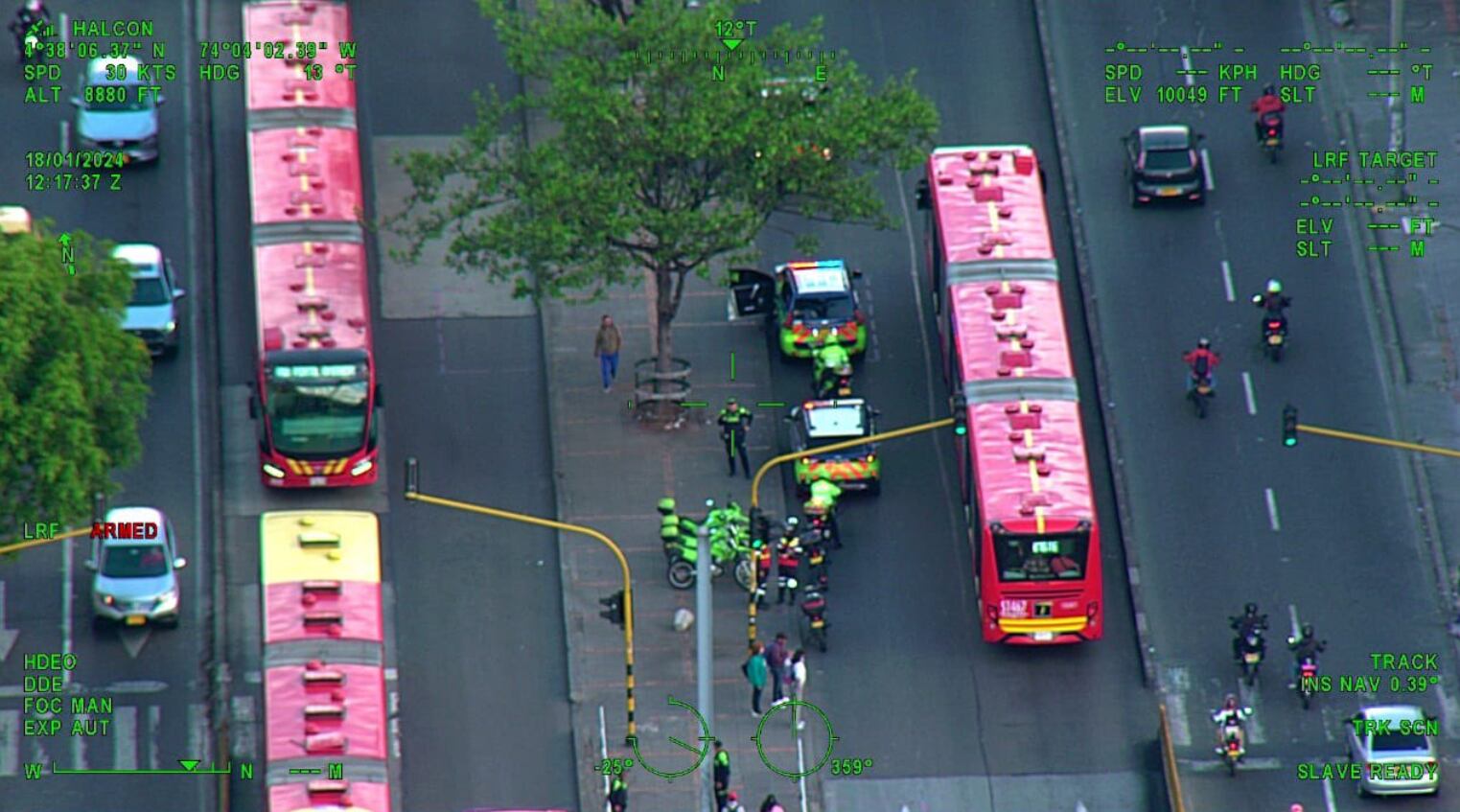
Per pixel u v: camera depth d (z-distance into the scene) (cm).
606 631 18138
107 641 17900
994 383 18062
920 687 17875
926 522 18800
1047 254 18862
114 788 17075
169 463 18975
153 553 17988
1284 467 19238
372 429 18712
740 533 18175
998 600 17612
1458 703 17850
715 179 18912
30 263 16912
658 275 19075
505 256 18925
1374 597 18475
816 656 18025
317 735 15950
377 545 17025
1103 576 18588
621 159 18762
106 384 17200
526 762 17425
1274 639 18175
